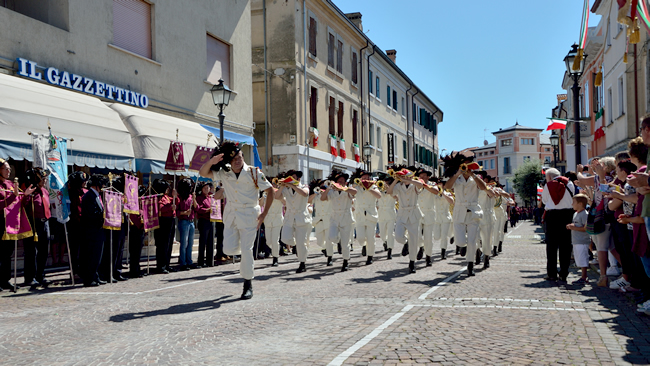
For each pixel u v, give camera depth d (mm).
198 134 17016
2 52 12203
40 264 9773
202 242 13000
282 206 12883
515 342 5004
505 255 14781
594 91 31031
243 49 21688
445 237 13742
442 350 4754
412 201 10727
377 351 4734
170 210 11852
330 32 30375
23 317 6734
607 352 4613
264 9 26391
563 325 5688
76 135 12344
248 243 7793
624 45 22781
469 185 9875
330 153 29719
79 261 10023
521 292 7930
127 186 10516
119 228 10125
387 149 40844
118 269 10539
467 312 6465
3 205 8773
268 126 26328
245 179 7727
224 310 6926
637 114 21922
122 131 13797
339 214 11281
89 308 7285
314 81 28062
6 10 12305
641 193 5809
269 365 4406
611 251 8719
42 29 13164
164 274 11570
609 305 6797
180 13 18047
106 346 5211
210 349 5004
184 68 18203
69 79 13562
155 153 14602
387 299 7457
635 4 11992
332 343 5066
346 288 8609
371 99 37062
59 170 9977
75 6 14094
